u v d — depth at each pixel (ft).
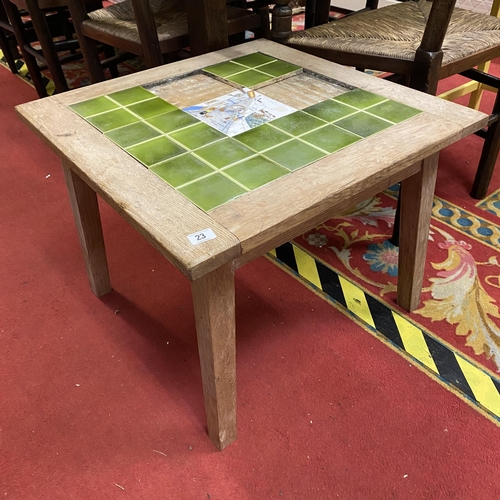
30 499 2.90
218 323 2.53
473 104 6.46
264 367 3.67
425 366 3.64
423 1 5.50
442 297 4.20
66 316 4.14
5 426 3.29
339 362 3.69
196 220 2.22
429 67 3.74
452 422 3.27
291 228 2.37
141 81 3.62
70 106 3.26
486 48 4.20
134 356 3.79
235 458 3.10
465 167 5.97
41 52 7.30
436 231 4.98
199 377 3.64
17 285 4.44
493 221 5.11
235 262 2.39
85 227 3.84
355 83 3.52
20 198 5.60
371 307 4.15
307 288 4.36
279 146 2.77
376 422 3.28
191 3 4.36
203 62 3.94
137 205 2.32
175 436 3.24
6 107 7.63
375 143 2.77
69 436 3.24
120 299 4.30
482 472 2.99
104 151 2.75
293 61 3.92
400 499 2.88
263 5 6.82
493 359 3.67
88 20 5.40
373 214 5.30
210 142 2.83
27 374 3.65
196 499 2.90
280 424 3.29
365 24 4.85
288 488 2.94
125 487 2.96
